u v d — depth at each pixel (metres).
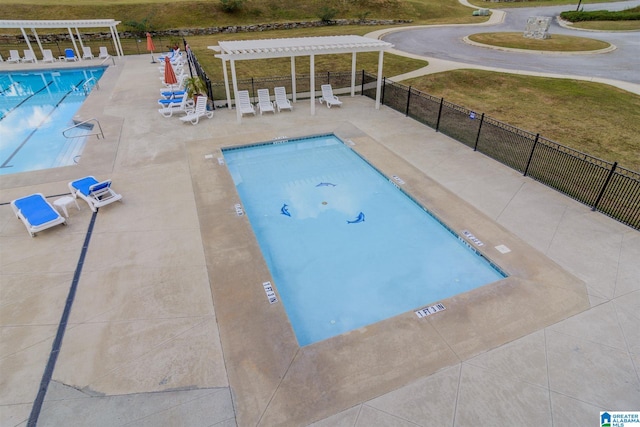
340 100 18.39
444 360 5.62
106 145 13.09
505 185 10.55
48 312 6.41
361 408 4.96
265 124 15.17
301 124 15.16
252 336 6.01
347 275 7.96
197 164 11.72
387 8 46.25
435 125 15.00
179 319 6.30
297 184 11.32
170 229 8.62
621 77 20.30
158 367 5.51
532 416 4.87
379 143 13.33
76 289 6.90
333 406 4.99
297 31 37.59
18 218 8.91
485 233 8.53
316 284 7.73
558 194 10.07
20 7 36.62
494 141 13.56
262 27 39.16
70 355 5.68
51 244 8.08
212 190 10.25
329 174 11.87
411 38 32.22
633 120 15.34
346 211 10.06
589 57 24.83
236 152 13.17
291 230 9.34
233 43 15.99
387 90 19.19
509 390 5.20
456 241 8.78
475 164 11.78
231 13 42.03
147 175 11.03
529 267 7.48
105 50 29.03
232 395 5.12
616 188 9.70
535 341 5.91
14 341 5.89
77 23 26.98
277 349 5.79
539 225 8.79
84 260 7.62
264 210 10.12
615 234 8.43
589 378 5.35
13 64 26.59
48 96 20.66
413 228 9.37
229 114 16.42
